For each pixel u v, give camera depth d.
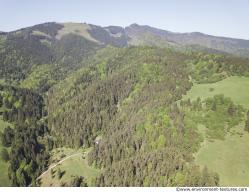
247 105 186.62
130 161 178.25
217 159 153.50
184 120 189.50
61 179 198.50
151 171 162.00
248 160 149.88
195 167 149.38
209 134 171.88
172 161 158.88
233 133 168.38
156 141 186.75
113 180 173.25
